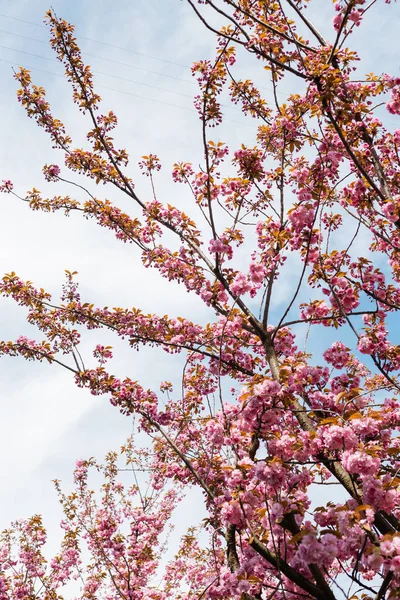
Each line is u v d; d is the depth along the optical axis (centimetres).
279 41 660
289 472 424
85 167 846
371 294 623
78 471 1012
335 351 605
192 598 699
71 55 835
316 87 557
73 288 855
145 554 861
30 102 890
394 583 322
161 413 753
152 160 770
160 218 744
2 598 871
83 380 775
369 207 639
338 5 554
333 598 360
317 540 355
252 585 423
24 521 984
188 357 683
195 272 700
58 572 965
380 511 391
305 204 529
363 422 391
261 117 709
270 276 580
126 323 762
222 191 652
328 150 564
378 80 604
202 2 611
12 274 846
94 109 834
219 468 590
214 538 521
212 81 612
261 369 682
